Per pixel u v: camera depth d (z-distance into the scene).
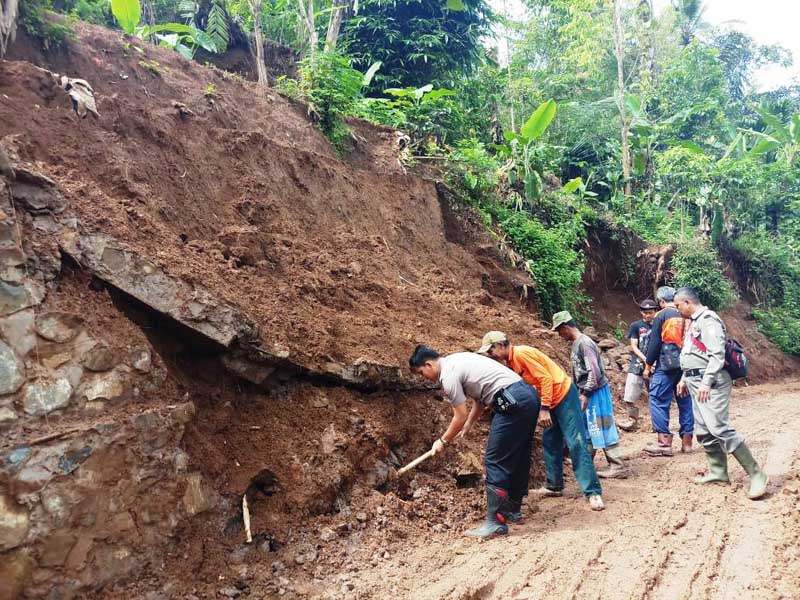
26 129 4.55
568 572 3.59
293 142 7.65
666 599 3.29
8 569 2.66
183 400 3.60
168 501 3.28
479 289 8.62
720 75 21.69
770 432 7.11
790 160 19.42
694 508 4.63
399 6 13.56
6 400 2.87
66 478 2.90
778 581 3.43
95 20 8.86
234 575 3.34
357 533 3.89
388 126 9.66
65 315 3.20
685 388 6.34
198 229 5.25
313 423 4.26
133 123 5.52
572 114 18.17
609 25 19.09
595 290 13.05
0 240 3.03
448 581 3.48
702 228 16.42
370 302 6.04
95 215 3.89
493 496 4.15
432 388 5.30
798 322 16.47
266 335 4.25
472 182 10.05
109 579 2.97
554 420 5.02
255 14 8.94
